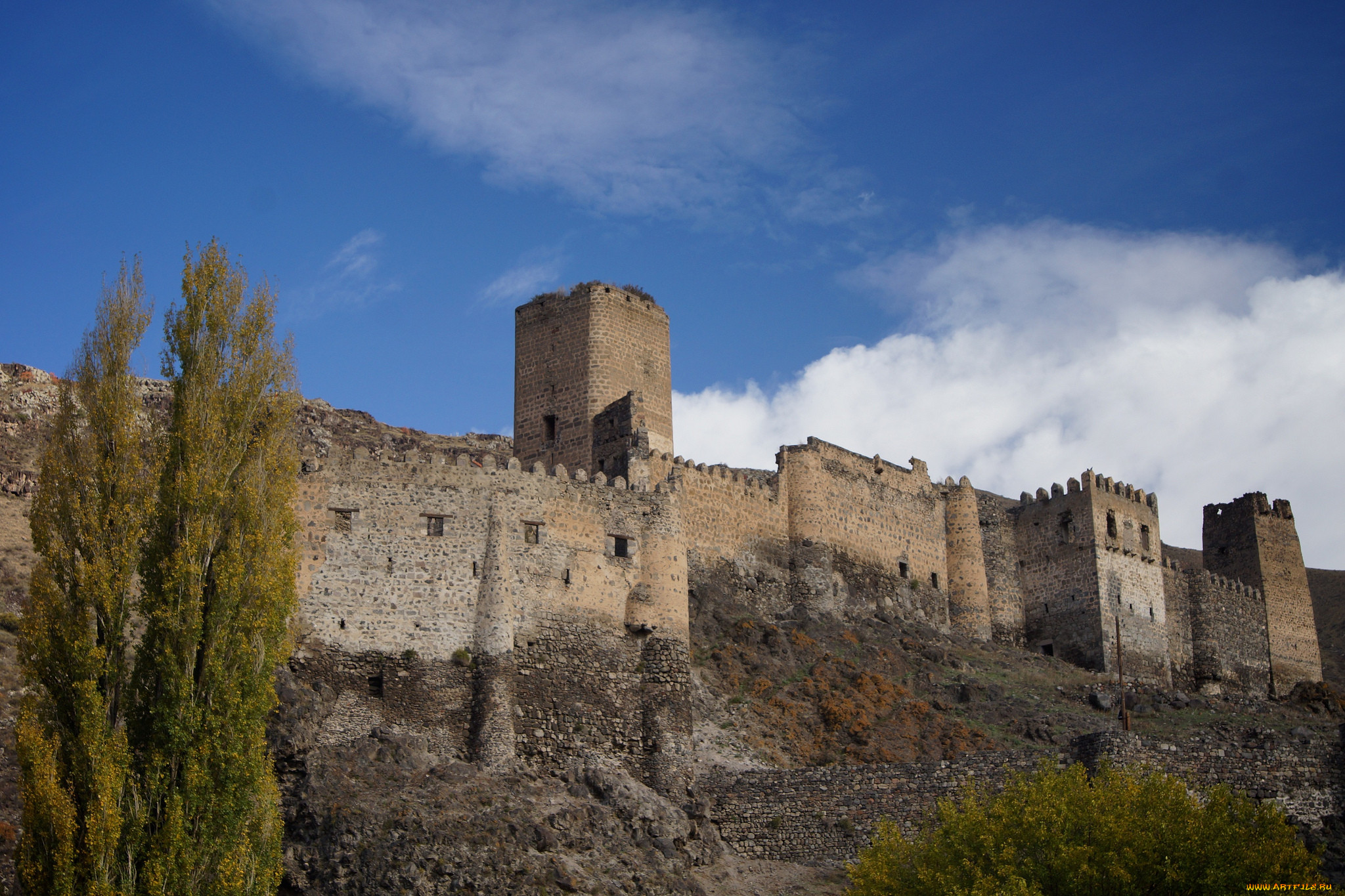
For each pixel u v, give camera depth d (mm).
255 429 43688
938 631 82688
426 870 47688
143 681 39438
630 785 54875
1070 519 88312
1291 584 105875
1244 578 105438
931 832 51250
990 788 55469
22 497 69000
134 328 42062
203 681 39750
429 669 55469
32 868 36250
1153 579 90250
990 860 43344
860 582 79688
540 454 78125
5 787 47250
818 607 75875
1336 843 56156
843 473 81062
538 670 57281
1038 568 88938
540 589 58469
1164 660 88938
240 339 43938
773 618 74562
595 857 50469
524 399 79562
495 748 54562
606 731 57875
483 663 56062
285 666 53469
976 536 86750
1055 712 69375
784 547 77250
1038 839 43031
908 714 66500
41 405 78438
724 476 75188
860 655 72312
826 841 55062
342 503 56781
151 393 73438
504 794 51938
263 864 39031
